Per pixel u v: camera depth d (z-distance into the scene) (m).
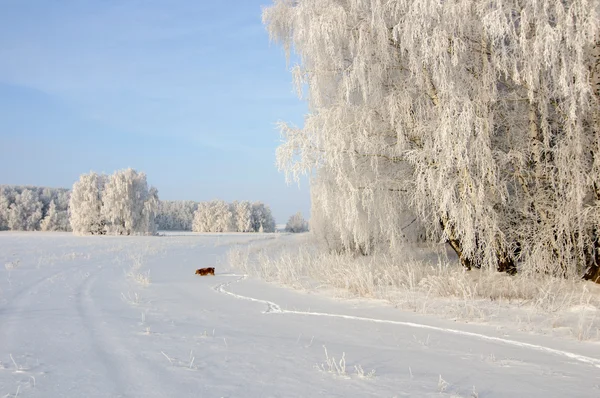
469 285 9.91
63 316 7.25
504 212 11.66
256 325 6.91
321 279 12.26
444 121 9.98
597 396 3.69
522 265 11.05
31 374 4.06
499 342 5.83
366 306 8.78
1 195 89.56
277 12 14.34
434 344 5.69
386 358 4.92
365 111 11.77
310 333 6.34
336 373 4.23
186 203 137.88
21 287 11.03
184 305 8.81
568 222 10.25
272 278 13.27
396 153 12.12
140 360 4.58
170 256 22.91
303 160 12.27
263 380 3.96
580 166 9.98
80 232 58.66
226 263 18.66
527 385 3.96
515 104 11.18
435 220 11.62
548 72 9.90
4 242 37.34
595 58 9.84
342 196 12.22
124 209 58.44
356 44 11.66
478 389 3.82
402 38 10.81
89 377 3.98
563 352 5.27
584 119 10.20
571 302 8.57
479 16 9.91
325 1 12.12
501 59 10.12
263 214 126.56
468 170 10.40
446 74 10.16
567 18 8.75
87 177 59.75
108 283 12.05
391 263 12.87
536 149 10.85
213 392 3.60
